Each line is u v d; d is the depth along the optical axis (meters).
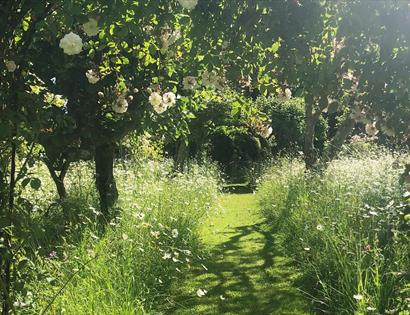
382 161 8.82
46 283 3.82
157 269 5.29
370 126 3.55
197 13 3.23
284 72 3.27
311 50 3.28
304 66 3.22
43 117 2.96
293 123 22.47
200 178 10.99
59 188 6.46
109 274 4.31
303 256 6.27
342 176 7.93
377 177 7.28
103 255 4.60
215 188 12.27
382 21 3.05
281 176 11.31
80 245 4.91
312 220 6.50
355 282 4.49
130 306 3.86
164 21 3.33
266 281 5.89
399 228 4.41
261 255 7.18
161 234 6.01
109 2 2.97
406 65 3.12
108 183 6.77
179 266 6.20
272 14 3.14
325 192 7.48
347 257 5.01
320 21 3.16
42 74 5.43
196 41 3.38
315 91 3.34
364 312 3.92
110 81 5.51
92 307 3.72
